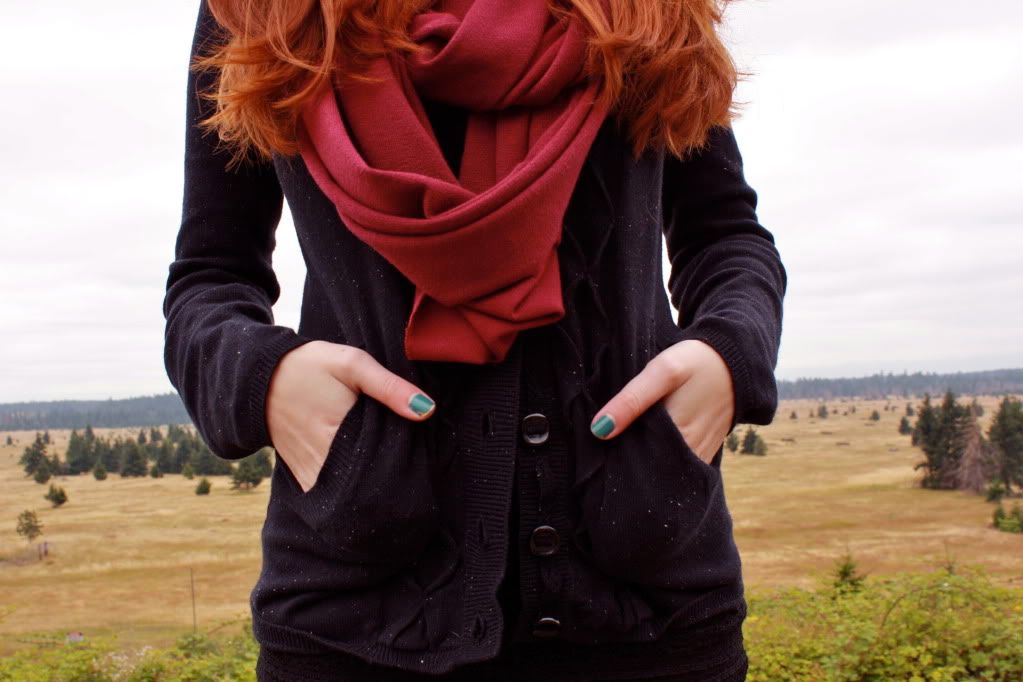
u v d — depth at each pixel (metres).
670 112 1.05
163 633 38.41
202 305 1.12
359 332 1.03
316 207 1.06
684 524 0.94
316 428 0.98
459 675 0.95
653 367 0.98
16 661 6.35
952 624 5.19
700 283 1.22
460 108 1.01
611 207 1.04
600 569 0.97
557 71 0.95
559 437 0.98
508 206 0.87
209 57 1.19
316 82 0.95
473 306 0.93
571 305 1.00
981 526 57.38
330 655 0.96
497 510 0.95
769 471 96.19
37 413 186.50
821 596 7.28
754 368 1.01
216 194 1.19
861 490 79.62
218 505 85.69
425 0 1.01
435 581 0.96
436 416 0.99
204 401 1.05
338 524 0.94
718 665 1.01
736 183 1.29
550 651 0.97
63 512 83.94
